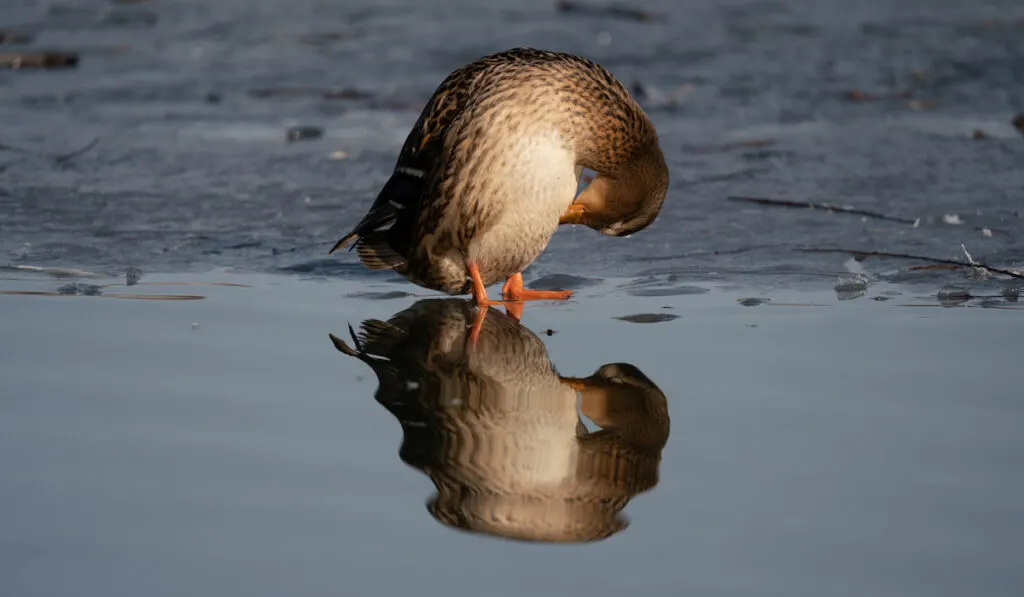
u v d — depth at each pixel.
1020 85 17.47
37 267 10.22
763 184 13.21
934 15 22.30
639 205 10.20
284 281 10.08
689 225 11.78
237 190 12.96
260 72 18.77
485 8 23.25
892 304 9.23
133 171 13.63
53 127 15.59
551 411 7.14
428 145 9.33
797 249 10.89
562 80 9.24
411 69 18.64
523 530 5.68
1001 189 12.70
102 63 19.30
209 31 21.58
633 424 6.93
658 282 10.04
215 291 9.70
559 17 22.20
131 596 5.03
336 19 22.47
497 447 6.61
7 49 19.69
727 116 16.33
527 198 9.10
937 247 10.80
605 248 11.13
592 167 9.94
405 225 9.54
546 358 8.07
